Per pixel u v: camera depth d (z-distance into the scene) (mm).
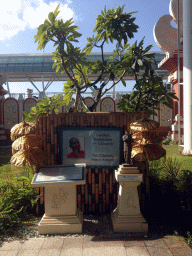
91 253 3271
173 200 4871
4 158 11148
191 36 10711
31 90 21391
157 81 5102
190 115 10695
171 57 15344
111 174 4738
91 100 18672
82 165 4328
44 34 4574
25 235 3855
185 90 10938
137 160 4469
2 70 28672
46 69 28297
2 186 5051
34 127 4488
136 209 4043
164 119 19000
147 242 3574
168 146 14562
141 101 5492
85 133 4719
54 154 4816
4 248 3455
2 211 4246
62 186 3986
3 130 18062
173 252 3277
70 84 5688
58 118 4781
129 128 4699
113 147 4695
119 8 5191
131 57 5090
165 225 4180
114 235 3832
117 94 19016
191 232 3898
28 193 4840
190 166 7945
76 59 5379
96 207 4785
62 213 3996
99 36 5422
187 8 10766
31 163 4180
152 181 5438
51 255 3242
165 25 15875
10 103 18531
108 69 5312
